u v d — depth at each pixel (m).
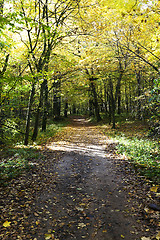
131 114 8.64
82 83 17.95
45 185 5.59
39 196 4.86
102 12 10.48
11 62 11.31
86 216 4.00
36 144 11.84
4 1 8.32
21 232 3.38
